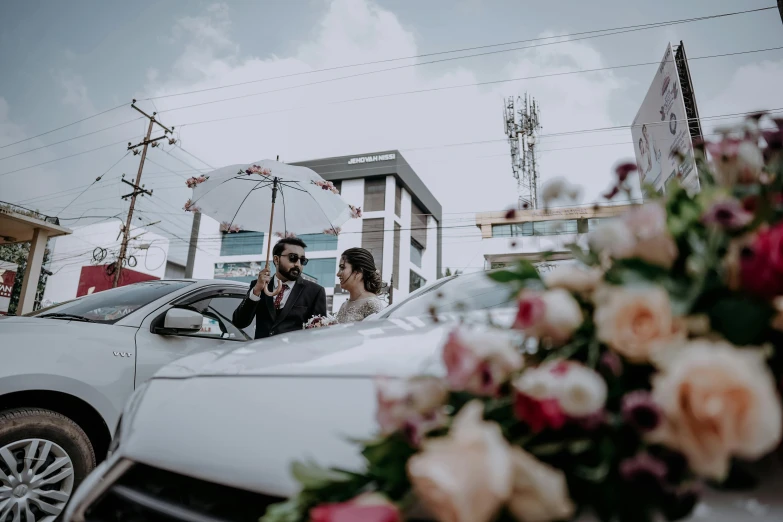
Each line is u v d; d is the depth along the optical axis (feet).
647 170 38.60
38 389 8.16
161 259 122.42
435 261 177.06
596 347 2.42
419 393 2.45
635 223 2.66
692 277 2.50
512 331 2.81
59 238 136.15
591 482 2.33
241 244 149.38
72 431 8.52
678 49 33.19
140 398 4.77
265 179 15.20
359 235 142.61
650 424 2.07
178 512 3.70
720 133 3.05
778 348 2.34
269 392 3.84
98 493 4.18
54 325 9.24
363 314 10.25
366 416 3.34
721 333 2.33
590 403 2.15
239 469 3.57
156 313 10.67
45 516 8.19
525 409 2.23
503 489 1.92
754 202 2.58
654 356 2.21
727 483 2.44
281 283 11.91
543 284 2.74
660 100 35.27
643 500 2.27
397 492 2.44
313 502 2.64
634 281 2.47
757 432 1.92
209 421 3.94
